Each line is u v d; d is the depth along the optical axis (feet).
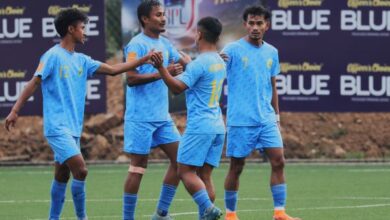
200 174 100.42
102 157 176.45
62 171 99.25
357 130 180.96
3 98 167.94
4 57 167.32
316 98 167.73
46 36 166.81
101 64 100.01
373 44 167.63
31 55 167.32
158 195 134.21
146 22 102.68
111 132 177.78
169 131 102.58
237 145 104.99
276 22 166.20
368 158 178.70
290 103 167.73
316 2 166.20
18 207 123.44
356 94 168.14
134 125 101.45
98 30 166.71
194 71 94.68
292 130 180.24
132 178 101.86
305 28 166.61
